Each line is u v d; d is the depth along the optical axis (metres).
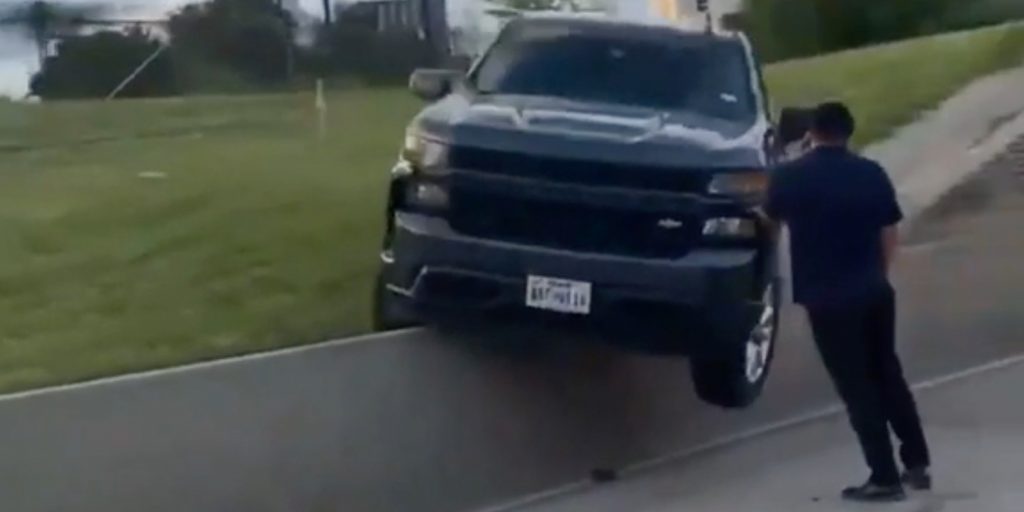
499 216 10.74
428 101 12.84
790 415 13.72
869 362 10.29
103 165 23.31
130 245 19.20
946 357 16.31
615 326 10.59
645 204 10.64
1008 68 28.95
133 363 15.71
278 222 20.22
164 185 21.91
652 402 12.16
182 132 26.19
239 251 19.11
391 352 10.13
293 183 22.22
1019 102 26.77
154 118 27.34
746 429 13.15
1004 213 21.86
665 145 10.75
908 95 27.77
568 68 12.02
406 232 10.83
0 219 19.64
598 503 10.78
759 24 33.84
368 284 18.41
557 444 11.29
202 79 33.34
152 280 18.11
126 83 32.78
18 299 17.25
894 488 10.27
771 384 13.48
